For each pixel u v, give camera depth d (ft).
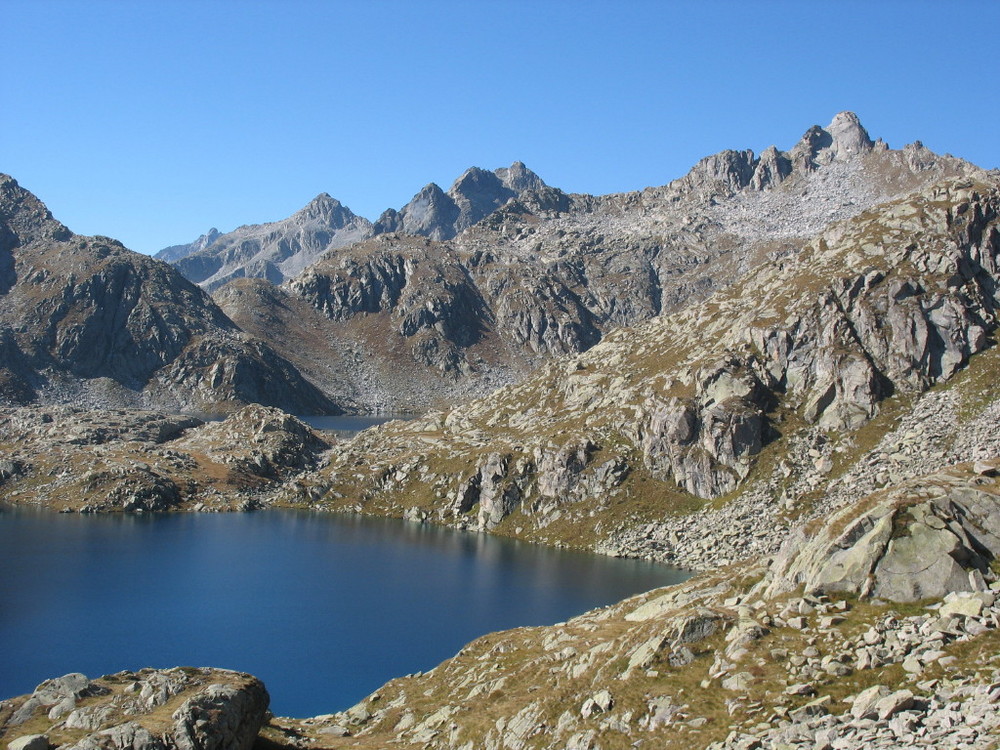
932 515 167.12
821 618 161.89
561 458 586.45
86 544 547.90
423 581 447.01
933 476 185.37
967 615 142.82
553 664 214.69
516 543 548.31
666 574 445.78
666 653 173.68
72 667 320.09
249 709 174.50
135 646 344.08
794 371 554.87
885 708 122.83
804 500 462.19
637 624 224.53
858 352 532.73
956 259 561.84
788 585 181.47
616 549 501.15
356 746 203.41
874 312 550.77
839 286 578.66
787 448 511.40
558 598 404.36
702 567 443.73
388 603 404.98
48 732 159.43
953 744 105.81
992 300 559.38
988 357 511.40
